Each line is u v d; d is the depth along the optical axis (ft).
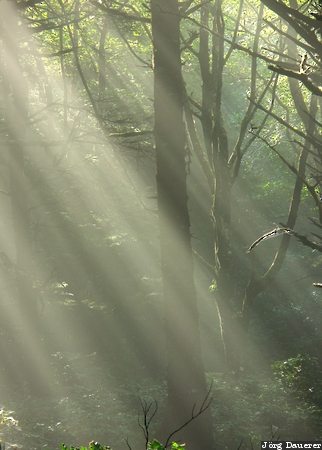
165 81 47.16
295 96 62.59
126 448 47.67
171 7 46.62
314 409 56.85
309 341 84.79
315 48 15.44
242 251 97.91
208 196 99.91
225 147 66.13
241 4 60.13
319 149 16.61
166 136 47.26
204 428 45.78
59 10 69.21
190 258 47.21
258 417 54.75
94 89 93.97
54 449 43.39
